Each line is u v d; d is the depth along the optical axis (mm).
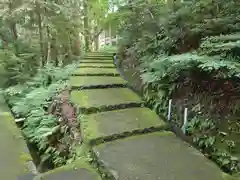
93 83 4176
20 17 7473
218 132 2070
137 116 2689
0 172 1757
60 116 3316
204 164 1679
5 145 2293
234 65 2033
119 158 1760
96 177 1591
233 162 1766
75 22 9641
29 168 1832
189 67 2502
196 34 3234
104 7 13289
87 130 2260
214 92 2389
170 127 2533
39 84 5676
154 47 4219
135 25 5996
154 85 3359
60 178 1564
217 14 3227
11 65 7281
